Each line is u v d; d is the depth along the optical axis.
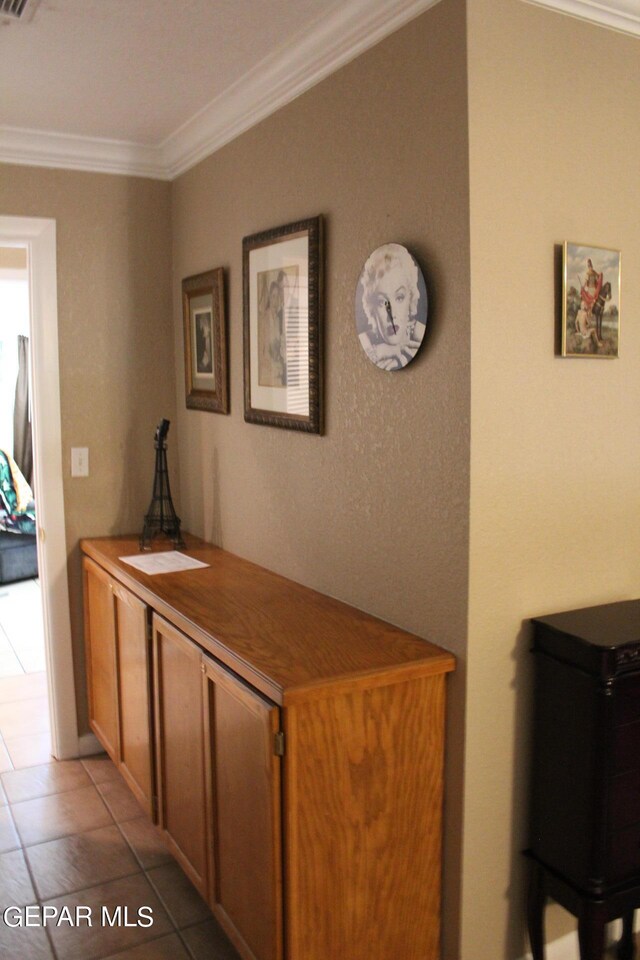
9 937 2.15
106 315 3.13
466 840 1.82
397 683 1.74
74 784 2.98
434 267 1.77
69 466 3.12
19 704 3.71
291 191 2.32
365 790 1.74
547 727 1.83
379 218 1.94
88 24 2.02
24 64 2.28
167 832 2.39
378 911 1.79
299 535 2.41
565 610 1.92
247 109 2.48
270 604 2.21
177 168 3.09
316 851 1.70
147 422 3.26
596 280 1.85
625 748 1.72
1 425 6.59
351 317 2.08
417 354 1.83
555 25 1.76
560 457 1.86
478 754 1.81
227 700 1.88
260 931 1.78
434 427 1.81
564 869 1.81
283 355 2.39
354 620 2.05
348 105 2.04
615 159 1.89
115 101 2.58
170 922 2.22
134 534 3.26
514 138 1.72
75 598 3.17
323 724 1.67
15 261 5.53
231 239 2.71
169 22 2.01
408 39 1.81
